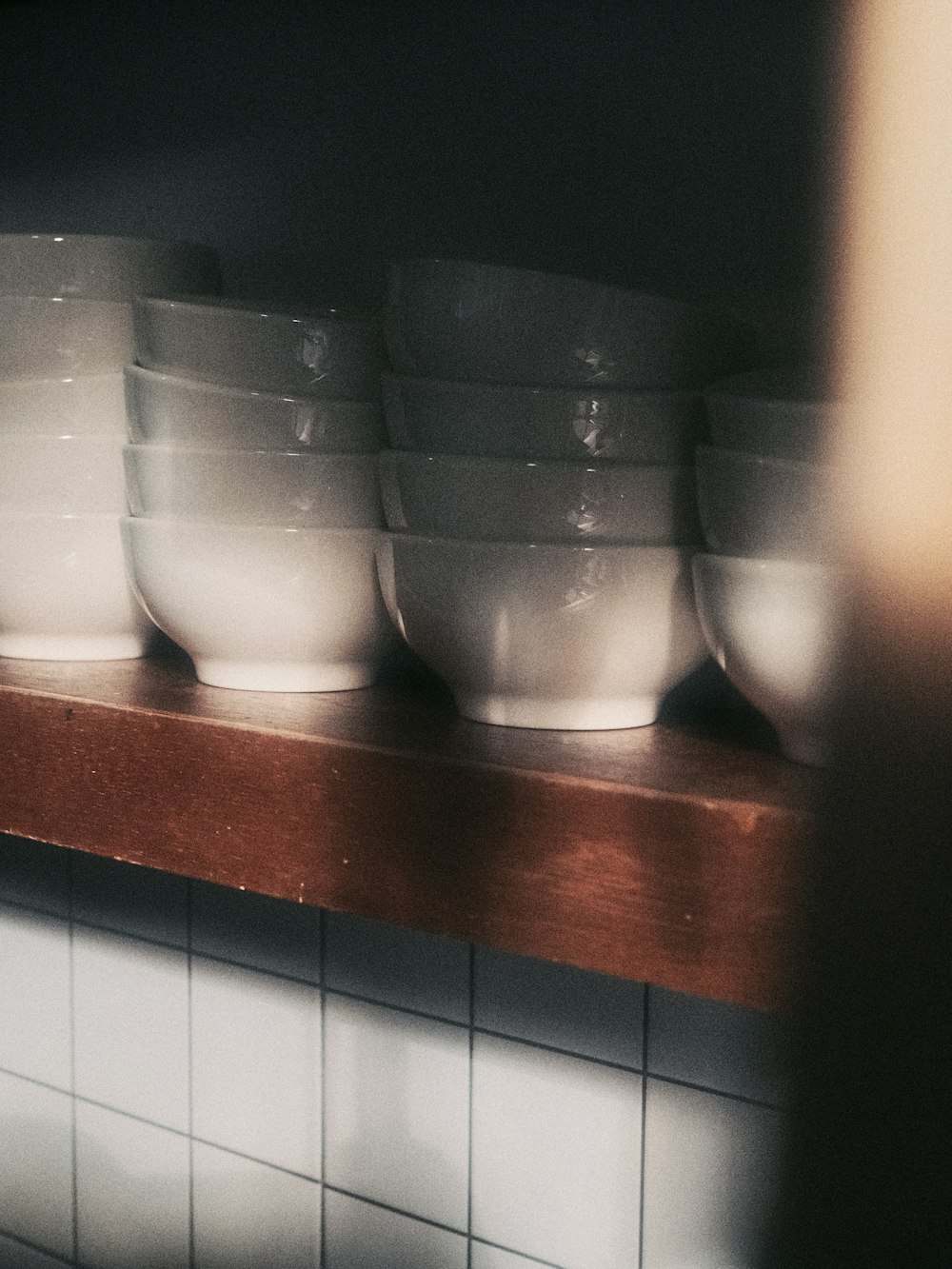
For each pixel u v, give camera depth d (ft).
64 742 2.28
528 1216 3.36
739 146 2.66
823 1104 1.52
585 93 2.88
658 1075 3.14
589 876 1.72
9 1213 4.42
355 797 1.93
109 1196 4.19
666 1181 3.14
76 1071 4.23
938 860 1.45
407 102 3.13
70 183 3.77
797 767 1.87
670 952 1.65
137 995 4.07
